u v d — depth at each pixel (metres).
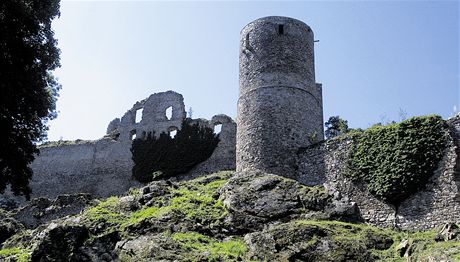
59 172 39.16
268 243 17.42
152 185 23.56
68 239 18.36
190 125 36.34
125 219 20.61
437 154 19.61
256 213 19.94
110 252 18.12
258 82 26.88
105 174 37.88
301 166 24.45
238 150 26.39
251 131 25.94
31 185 39.12
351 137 22.70
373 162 21.30
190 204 21.16
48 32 19.98
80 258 17.83
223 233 19.30
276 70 26.91
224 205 20.88
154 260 16.78
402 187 19.89
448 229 16.83
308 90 27.16
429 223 18.94
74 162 39.22
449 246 15.72
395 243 17.80
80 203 29.14
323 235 17.59
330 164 23.14
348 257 16.50
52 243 18.22
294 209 20.05
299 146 25.34
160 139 37.09
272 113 25.89
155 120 38.31
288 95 26.34
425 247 16.27
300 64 27.48
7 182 19.14
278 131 25.48
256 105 26.34
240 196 20.81
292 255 16.75
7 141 18.48
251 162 25.30
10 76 17.67
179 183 25.88
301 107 26.39
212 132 35.50
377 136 21.59
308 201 20.25
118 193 36.69
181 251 17.17
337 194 20.81
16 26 17.98
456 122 19.83
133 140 38.09
